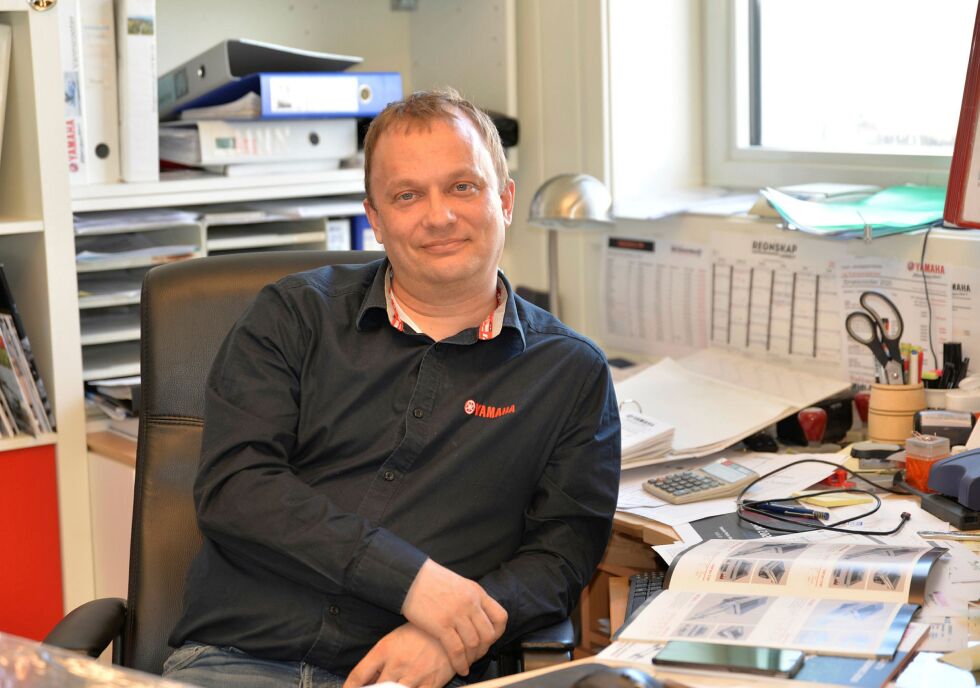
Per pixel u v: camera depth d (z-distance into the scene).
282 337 1.46
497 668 1.48
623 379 2.14
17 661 0.96
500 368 1.47
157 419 1.57
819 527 1.47
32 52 1.85
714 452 1.77
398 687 1.03
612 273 2.37
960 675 1.02
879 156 2.16
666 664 1.06
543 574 1.40
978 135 1.62
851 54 2.22
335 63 2.20
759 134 2.43
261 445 1.41
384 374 1.45
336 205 2.25
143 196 2.05
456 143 1.41
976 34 1.62
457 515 1.43
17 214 1.98
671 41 2.38
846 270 1.95
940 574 1.25
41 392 1.96
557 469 1.47
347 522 1.34
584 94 2.34
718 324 2.18
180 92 2.20
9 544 1.98
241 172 2.14
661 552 1.38
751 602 1.17
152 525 1.53
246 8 2.45
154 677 0.93
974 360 1.79
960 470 1.46
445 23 2.54
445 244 1.42
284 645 1.38
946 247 1.80
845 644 1.06
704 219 2.17
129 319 2.16
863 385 1.96
